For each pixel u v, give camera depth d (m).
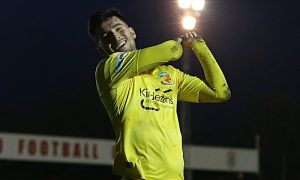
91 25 5.56
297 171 68.06
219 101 5.64
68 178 50.06
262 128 69.12
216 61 5.70
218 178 52.69
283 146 68.56
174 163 5.11
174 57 5.20
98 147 42.25
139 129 5.07
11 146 39.50
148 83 5.23
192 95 5.60
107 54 5.49
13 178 47.84
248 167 47.19
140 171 5.00
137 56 5.14
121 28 5.45
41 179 48.84
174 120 5.24
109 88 5.17
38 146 40.34
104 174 52.44
